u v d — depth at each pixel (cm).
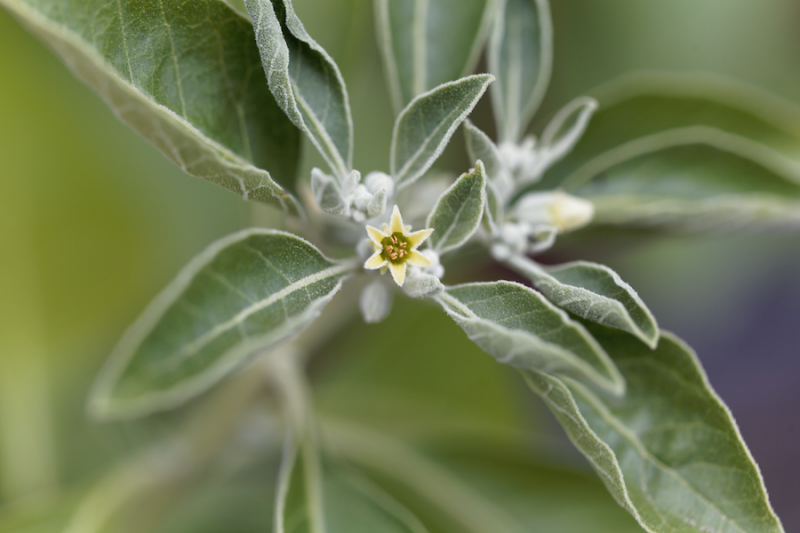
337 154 21
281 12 20
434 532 26
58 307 29
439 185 23
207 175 20
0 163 27
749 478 20
